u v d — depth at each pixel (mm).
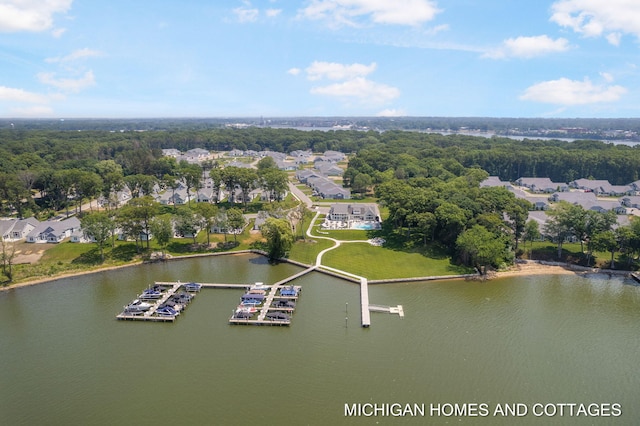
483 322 80938
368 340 74625
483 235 103500
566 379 64125
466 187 148000
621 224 126625
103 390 62219
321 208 169250
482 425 54750
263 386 62594
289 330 78562
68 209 160000
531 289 96188
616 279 101750
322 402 59000
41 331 79188
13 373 66562
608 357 69750
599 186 197250
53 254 116250
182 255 118750
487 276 103312
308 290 96125
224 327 80438
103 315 85500
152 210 117562
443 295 92938
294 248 122062
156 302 89500
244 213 158125
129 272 108438
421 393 60781
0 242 122250
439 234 121562
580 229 107312
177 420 56094
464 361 68375
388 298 91188
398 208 128125
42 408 58750
